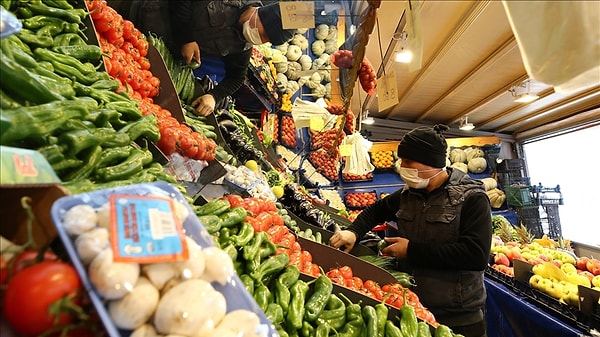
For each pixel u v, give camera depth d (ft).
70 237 1.81
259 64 14.87
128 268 1.82
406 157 8.46
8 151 1.85
